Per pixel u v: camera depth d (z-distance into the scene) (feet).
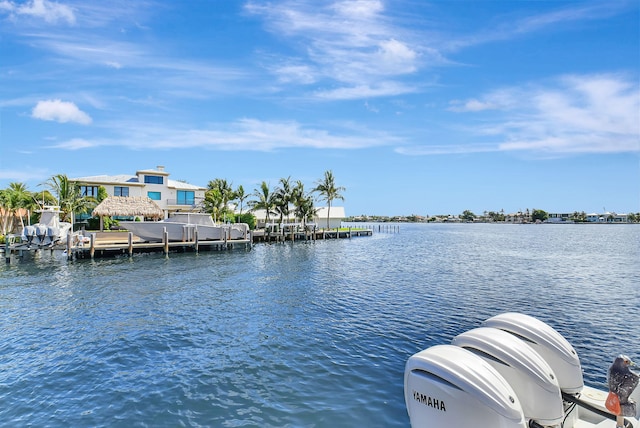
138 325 44.06
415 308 51.80
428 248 157.58
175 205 190.70
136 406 26.20
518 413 12.87
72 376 30.83
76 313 49.24
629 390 15.25
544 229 442.50
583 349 36.27
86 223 162.71
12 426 23.80
